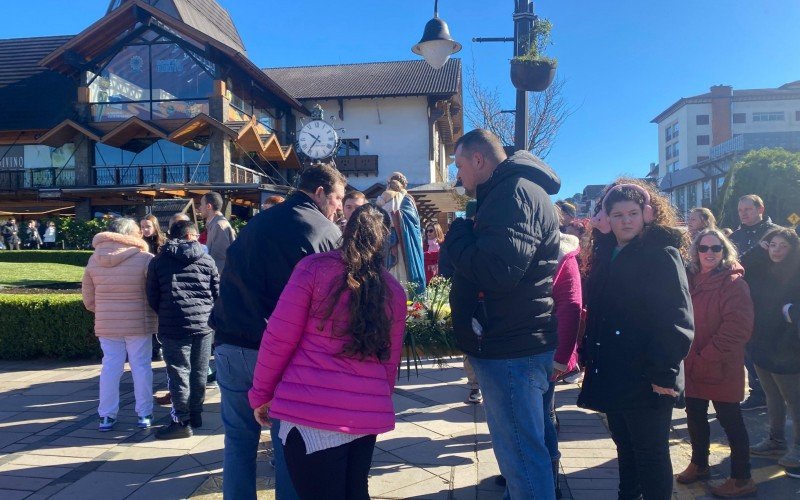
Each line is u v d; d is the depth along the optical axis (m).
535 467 2.81
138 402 5.16
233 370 3.25
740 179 17.11
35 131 26.36
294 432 2.47
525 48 6.13
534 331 2.83
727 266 3.87
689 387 3.94
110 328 5.04
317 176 3.29
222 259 6.64
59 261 19.20
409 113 29.28
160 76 24.31
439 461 4.40
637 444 3.08
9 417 5.56
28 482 4.11
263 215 3.24
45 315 7.89
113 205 25.39
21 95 27.55
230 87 24.33
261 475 4.23
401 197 5.76
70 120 23.27
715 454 4.58
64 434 5.08
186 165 23.64
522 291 2.81
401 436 4.93
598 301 3.19
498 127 18.48
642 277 3.01
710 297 3.87
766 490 3.98
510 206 2.70
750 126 74.44
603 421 5.34
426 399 6.01
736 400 3.83
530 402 2.83
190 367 5.10
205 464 4.40
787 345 4.22
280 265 3.09
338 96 28.78
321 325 2.47
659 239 3.06
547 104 17.00
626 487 3.46
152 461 4.46
